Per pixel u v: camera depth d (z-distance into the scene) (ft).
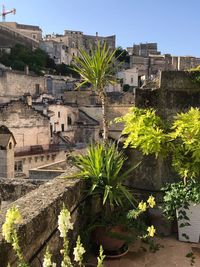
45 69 252.01
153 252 16.19
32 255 10.78
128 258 15.61
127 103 123.85
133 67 309.63
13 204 12.44
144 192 18.94
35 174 46.34
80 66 20.33
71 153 23.21
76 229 15.16
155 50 412.16
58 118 126.52
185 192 16.84
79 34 370.12
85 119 134.82
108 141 19.35
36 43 310.65
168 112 19.34
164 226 17.99
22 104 101.40
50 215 12.25
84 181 16.48
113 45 378.94
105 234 15.49
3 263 9.02
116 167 16.33
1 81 152.66
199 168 16.87
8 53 248.93
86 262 15.05
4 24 347.56
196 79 18.79
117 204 15.88
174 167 17.75
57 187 14.65
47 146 107.96
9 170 81.35
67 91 156.15
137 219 16.24
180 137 17.67
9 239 8.78
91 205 16.74
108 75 18.70
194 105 19.02
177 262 15.34
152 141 16.90
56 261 12.86
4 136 82.53
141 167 18.99
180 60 230.68
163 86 19.30
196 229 17.04
